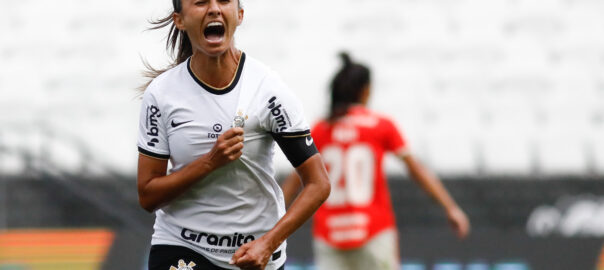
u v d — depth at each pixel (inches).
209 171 535.5
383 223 989.8
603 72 1843.0
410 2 1877.5
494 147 1770.4
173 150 556.1
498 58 1849.2
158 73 600.4
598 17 1877.5
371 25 1873.8
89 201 1590.8
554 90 1827.0
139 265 1325.0
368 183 987.9
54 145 1674.5
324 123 999.6
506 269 1283.2
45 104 1772.9
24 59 1813.5
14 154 1638.8
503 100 1812.3
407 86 1814.7
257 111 547.5
